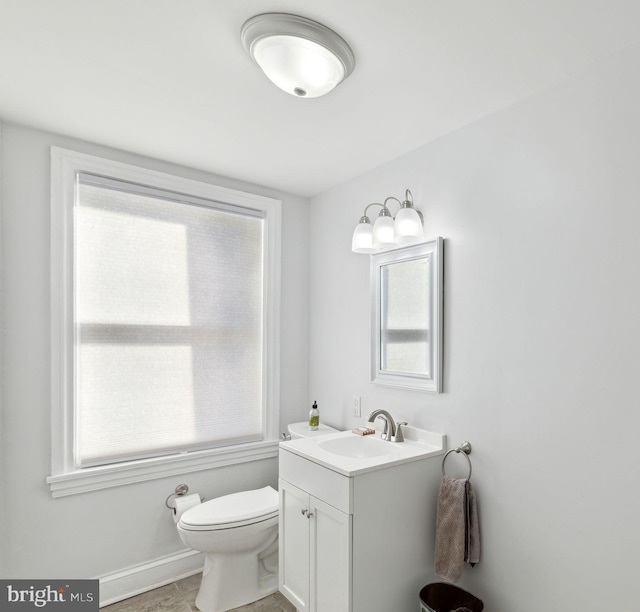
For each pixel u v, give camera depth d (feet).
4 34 4.46
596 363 4.80
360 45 4.60
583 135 5.00
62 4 4.02
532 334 5.42
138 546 7.30
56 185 6.71
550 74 5.11
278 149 7.30
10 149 6.43
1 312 6.27
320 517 5.89
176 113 6.14
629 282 4.56
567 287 5.09
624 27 4.30
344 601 5.39
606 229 4.76
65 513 6.67
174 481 7.74
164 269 7.79
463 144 6.43
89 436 6.97
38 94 5.65
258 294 8.97
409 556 5.95
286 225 9.45
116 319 7.27
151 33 4.45
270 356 9.02
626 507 4.52
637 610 4.41
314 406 8.73
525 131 5.62
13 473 6.29
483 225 6.08
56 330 6.64
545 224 5.34
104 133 6.75
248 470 8.61
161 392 7.68
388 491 5.74
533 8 4.04
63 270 6.74
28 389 6.44
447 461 6.42
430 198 6.91
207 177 8.34
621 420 4.58
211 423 8.24
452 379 6.41
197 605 6.85
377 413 7.09
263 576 7.39
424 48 4.65
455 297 6.42
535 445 5.34
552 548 5.11
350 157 7.61
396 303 7.38
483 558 5.84
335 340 8.86
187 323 8.02
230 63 4.96
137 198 7.55
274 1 4.03
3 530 6.19
